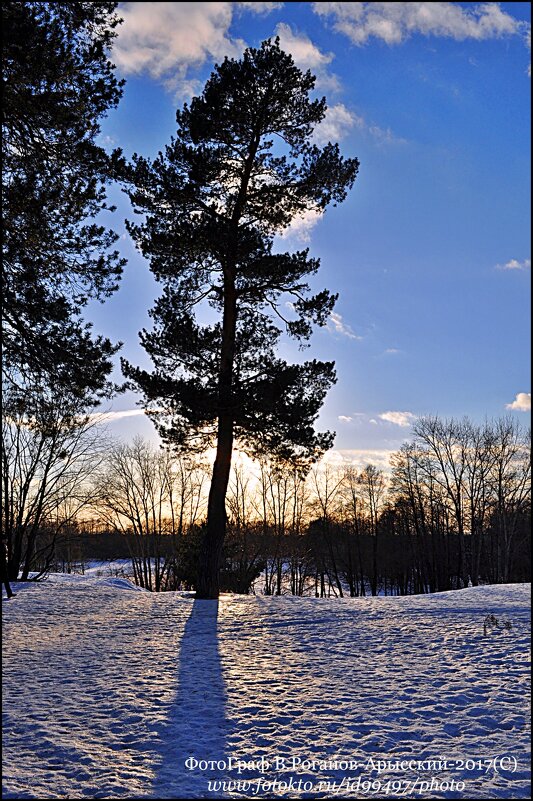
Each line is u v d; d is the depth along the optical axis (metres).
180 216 20.56
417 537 54.16
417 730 8.20
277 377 20.09
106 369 17.17
